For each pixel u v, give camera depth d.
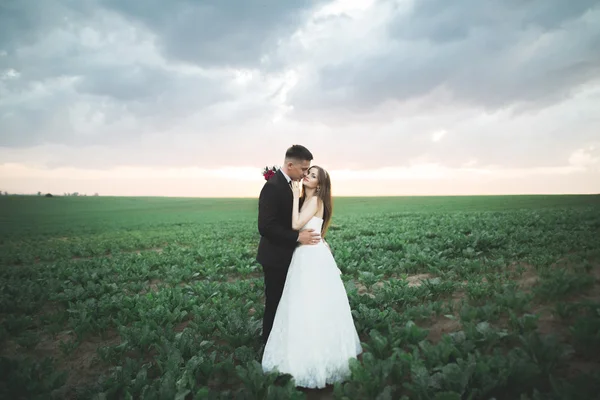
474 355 3.50
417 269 8.29
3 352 5.40
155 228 32.28
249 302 6.38
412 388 3.12
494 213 22.03
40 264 14.33
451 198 56.66
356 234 16.36
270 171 4.22
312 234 3.84
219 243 17.12
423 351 3.82
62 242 23.48
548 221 13.95
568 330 4.02
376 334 4.16
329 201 4.04
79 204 77.62
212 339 5.18
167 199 92.88
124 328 5.29
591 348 3.50
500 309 4.73
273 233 3.87
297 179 3.97
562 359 3.33
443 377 3.13
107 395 3.58
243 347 4.29
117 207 71.56
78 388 3.92
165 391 3.39
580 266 6.23
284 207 3.92
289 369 3.62
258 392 3.44
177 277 9.56
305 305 3.71
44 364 4.31
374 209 43.81
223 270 10.39
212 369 3.93
